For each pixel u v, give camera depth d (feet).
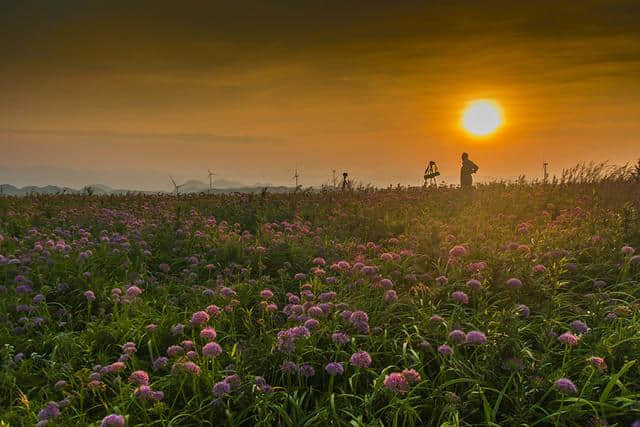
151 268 28.84
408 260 24.54
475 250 24.21
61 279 24.36
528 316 17.89
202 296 22.31
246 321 18.40
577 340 14.57
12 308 20.63
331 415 13.09
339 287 21.48
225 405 13.61
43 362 17.13
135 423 13.37
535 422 12.10
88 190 63.52
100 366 15.81
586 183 49.67
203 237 33.35
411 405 13.74
